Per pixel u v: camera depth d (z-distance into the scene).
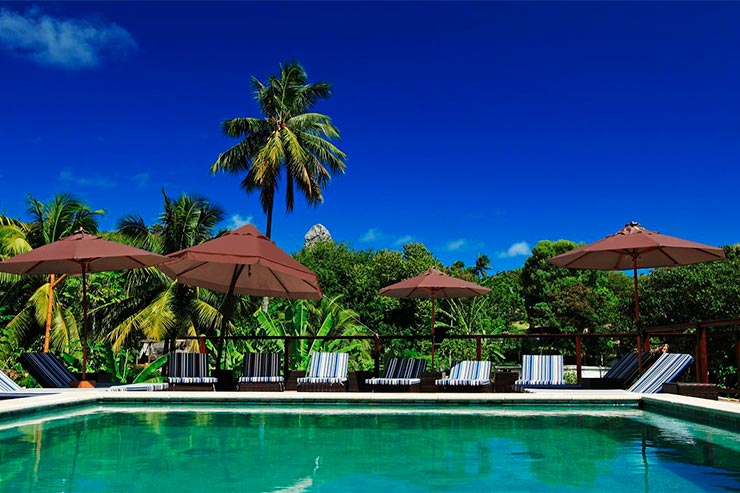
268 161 28.94
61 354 15.31
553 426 7.20
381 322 33.12
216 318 23.72
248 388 10.48
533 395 9.24
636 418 7.86
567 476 4.59
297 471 4.76
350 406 9.20
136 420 7.64
